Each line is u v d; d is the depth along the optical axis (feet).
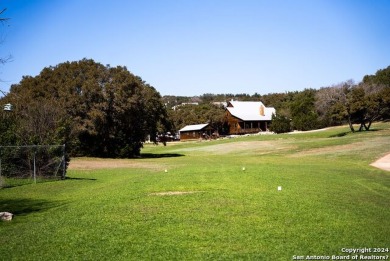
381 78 353.92
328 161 114.01
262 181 62.85
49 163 82.58
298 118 325.21
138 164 127.13
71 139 111.24
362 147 144.36
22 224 38.14
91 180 79.66
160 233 32.09
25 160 82.12
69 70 178.19
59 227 35.32
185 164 119.96
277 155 154.61
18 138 83.66
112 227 34.50
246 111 398.42
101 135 173.58
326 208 40.96
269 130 374.02
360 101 206.08
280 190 53.06
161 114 209.97
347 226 33.76
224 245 28.63
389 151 124.06
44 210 45.88
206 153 197.67
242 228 33.09
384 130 210.59
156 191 54.65
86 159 157.99
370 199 47.91
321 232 31.91
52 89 169.89
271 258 25.84
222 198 46.70
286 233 31.55
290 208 40.78
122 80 173.88
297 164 104.94
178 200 46.11
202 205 42.65
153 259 25.95
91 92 163.73
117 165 123.65
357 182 63.93
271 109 416.26
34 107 98.07
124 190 57.36
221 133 412.98
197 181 63.87
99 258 26.45
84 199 52.31
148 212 40.09
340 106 209.56
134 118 180.24
